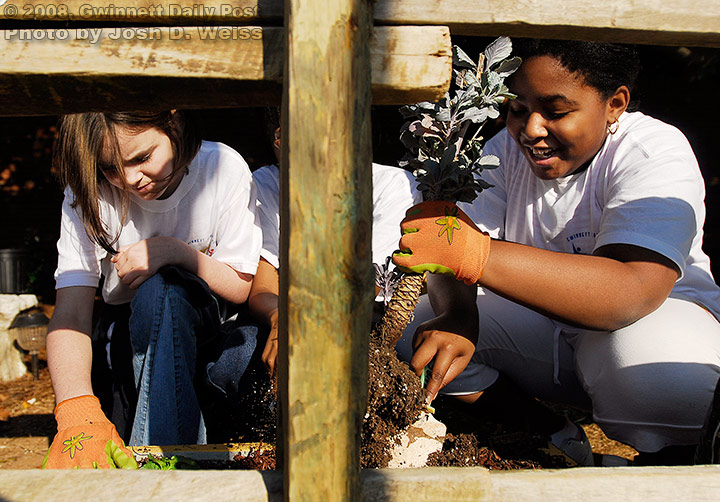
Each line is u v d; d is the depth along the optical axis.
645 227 1.70
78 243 2.24
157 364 2.09
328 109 0.99
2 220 9.53
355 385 1.04
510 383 2.34
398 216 2.45
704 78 8.09
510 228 2.27
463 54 1.60
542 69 1.69
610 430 1.95
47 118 9.53
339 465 1.03
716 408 1.49
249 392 2.19
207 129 9.02
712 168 8.93
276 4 1.08
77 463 1.75
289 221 1.01
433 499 1.07
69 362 2.07
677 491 1.09
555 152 1.83
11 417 4.18
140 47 1.06
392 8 1.10
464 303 1.91
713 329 1.92
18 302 5.12
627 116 2.02
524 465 2.00
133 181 2.05
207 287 2.18
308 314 1.01
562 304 1.59
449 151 1.59
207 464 1.92
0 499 1.04
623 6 1.12
